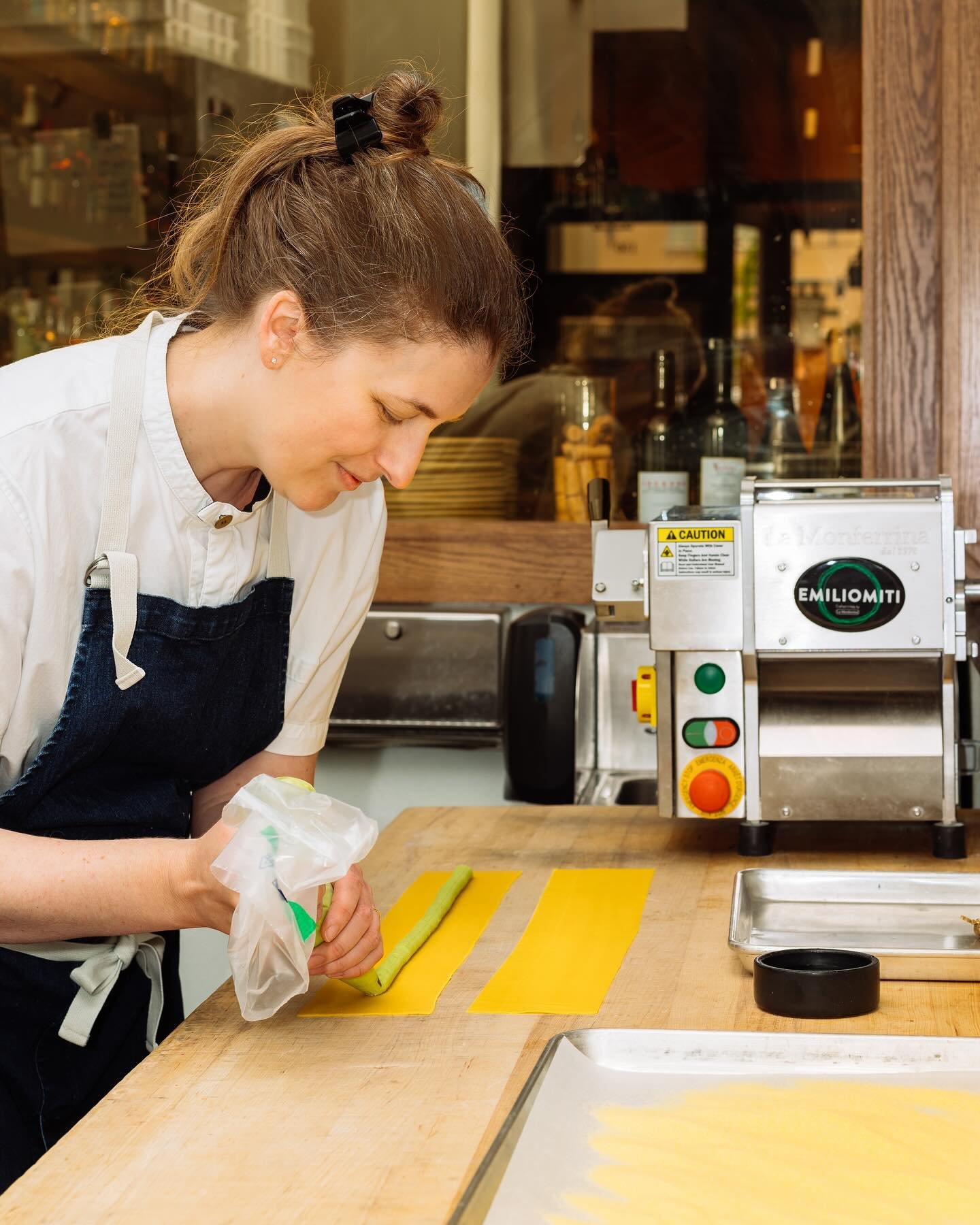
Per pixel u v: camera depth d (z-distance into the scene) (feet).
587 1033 3.04
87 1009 3.84
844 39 7.02
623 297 7.38
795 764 4.77
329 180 3.35
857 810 4.76
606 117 7.35
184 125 7.88
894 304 6.72
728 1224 2.36
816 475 7.22
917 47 6.59
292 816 3.14
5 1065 3.90
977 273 6.47
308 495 3.55
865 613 4.65
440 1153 2.63
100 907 3.19
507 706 6.39
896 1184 2.50
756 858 4.80
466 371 3.37
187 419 3.63
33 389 3.55
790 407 7.24
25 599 3.41
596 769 6.68
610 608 4.97
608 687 6.63
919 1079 2.93
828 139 7.09
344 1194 2.47
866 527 4.66
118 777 4.02
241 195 3.51
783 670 4.76
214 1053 3.14
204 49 7.80
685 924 4.03
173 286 3.85
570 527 7.27
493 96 7.45
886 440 6.78
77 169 8.02
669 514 4.89
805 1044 2.98
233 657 4.05
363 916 3.32
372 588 4.49
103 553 3.61
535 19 7.34
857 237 7.07
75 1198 2.46
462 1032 3.24
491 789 7.33
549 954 3.78
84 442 3.54
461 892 4.41
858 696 4.75
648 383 7.38
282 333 3.33
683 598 4.73
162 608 3.74
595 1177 2.51
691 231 7.29
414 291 3.23
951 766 4.72
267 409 3.45
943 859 4.74
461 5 7.52
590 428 7.41
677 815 4.83
